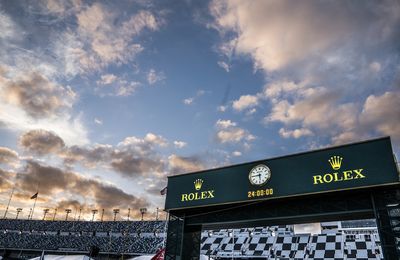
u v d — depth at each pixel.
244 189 18.33
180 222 20.73
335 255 49.25
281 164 17.70
